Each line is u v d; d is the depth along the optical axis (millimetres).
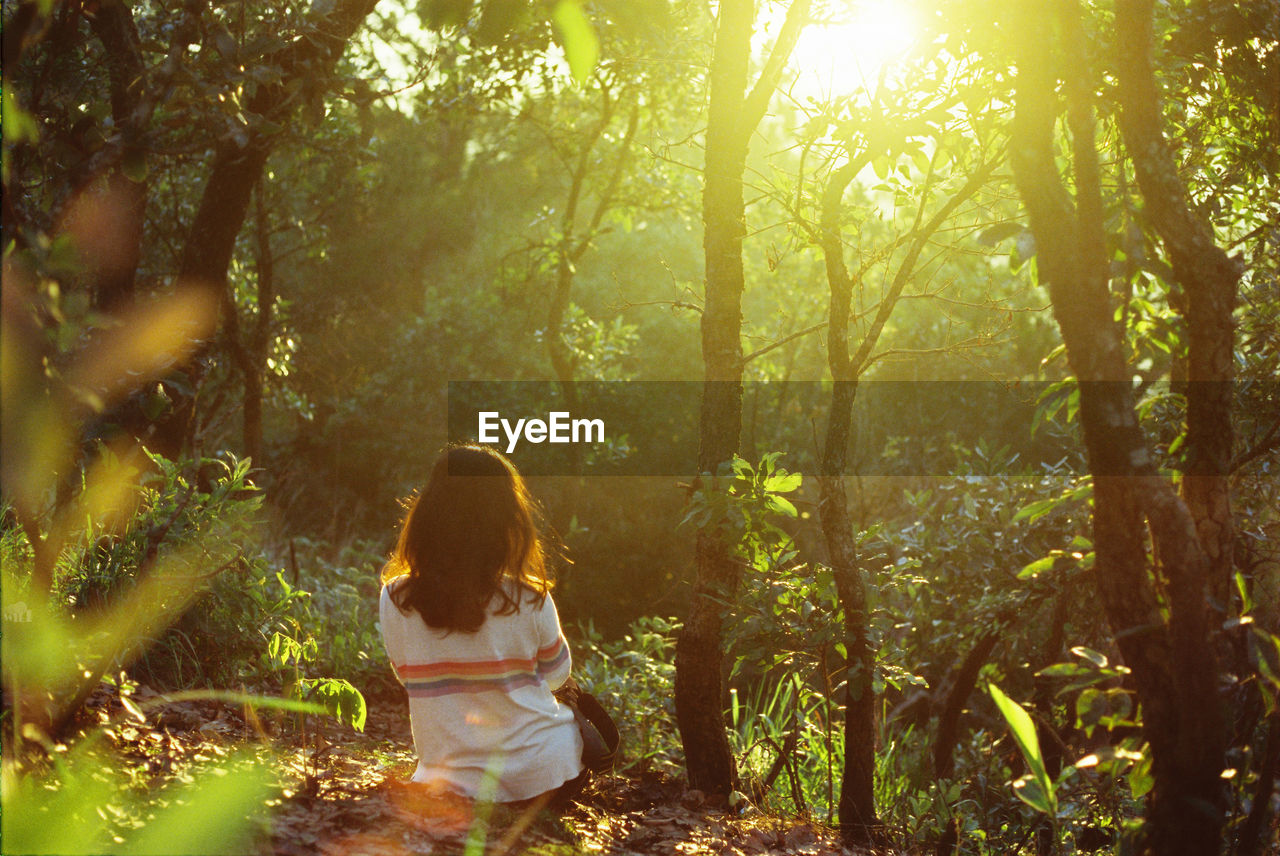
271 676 4188
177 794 2555
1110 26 3303
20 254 2086
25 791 2180
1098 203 2506
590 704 3391
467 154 17656
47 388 2096
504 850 2625
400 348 14375
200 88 2660
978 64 3416
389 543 11641
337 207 11008
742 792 4215
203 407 8844
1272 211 3980
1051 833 3979
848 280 3816
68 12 2770
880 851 3680
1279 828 3080
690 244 13219
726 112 4012
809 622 3795
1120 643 2463
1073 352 2492
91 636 3016
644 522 11383
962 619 5758
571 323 9688
